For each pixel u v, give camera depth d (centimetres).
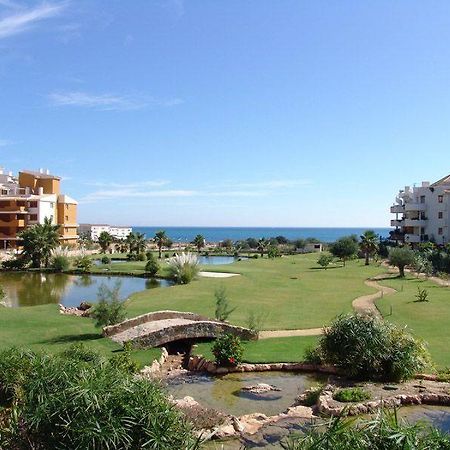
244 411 1719
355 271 6994
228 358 2194
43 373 962
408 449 791
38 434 855
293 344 2580
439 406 1669
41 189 10788
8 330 2773
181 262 5900
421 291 4353
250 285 5353
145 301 4188
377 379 1919
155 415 857
